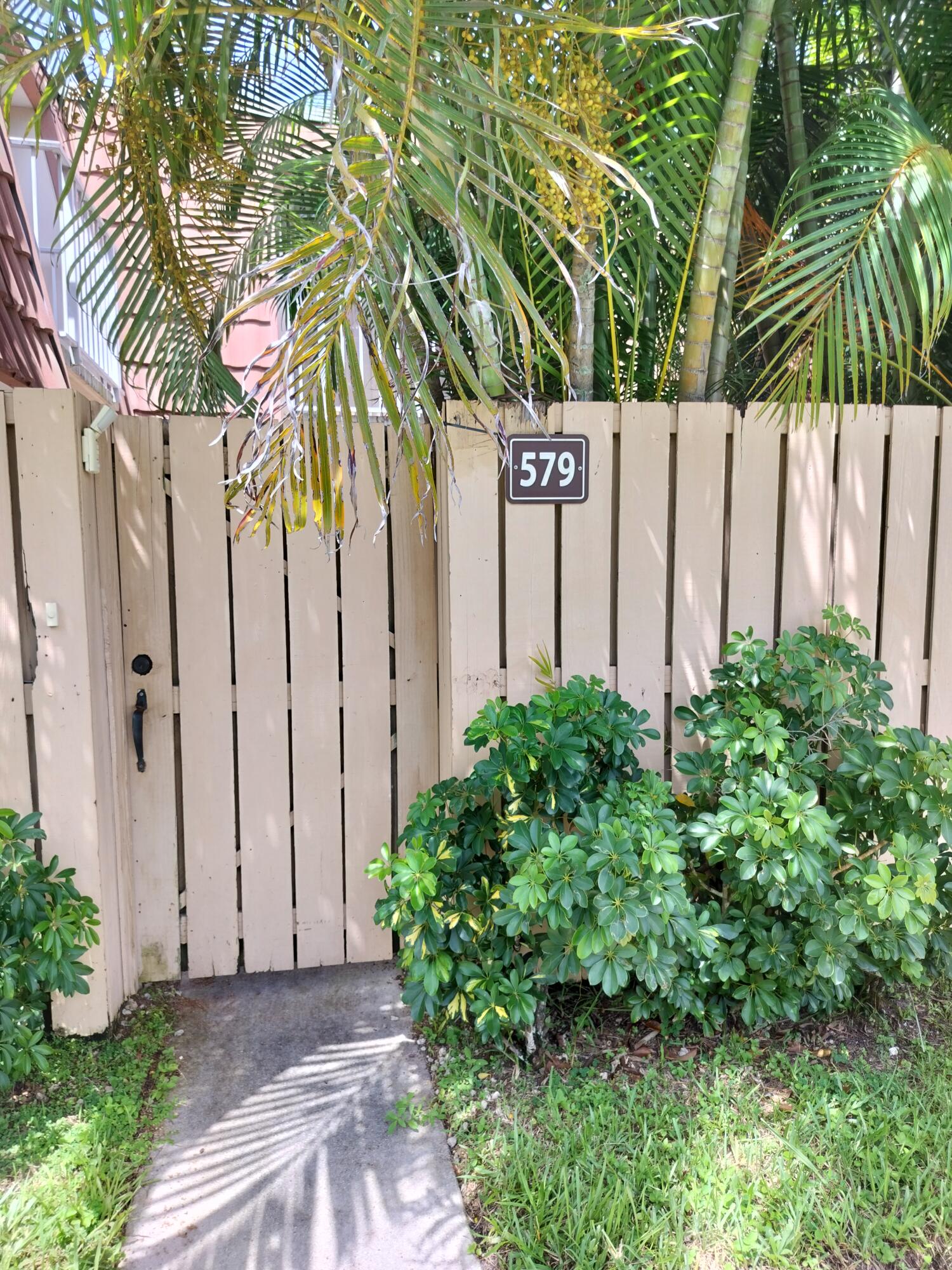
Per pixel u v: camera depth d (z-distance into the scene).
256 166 3.43
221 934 2.98
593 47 2.38
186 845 2.93
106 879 2.62
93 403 2.67
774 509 2.91
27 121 4.42
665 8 2.42
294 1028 2.68
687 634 2.89
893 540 3.02
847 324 2.92
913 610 3.05
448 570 2.74
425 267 1.73
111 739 2.73
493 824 2.49
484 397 1.71
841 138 2.78
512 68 2.13
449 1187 2.02
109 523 2.74
